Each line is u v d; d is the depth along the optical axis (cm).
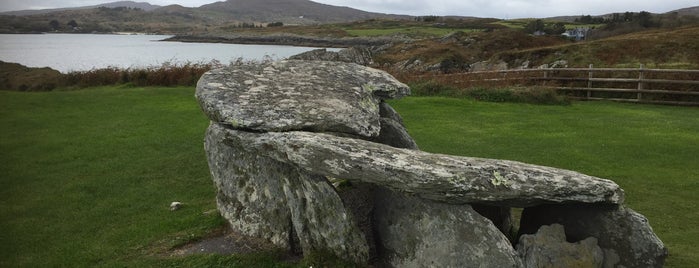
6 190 916
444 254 552
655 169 1050
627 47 3172
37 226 767
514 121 1530
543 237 564
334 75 772
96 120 1476
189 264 629
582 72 2361
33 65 5066
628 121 1552
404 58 4497
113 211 830
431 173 530
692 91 2014
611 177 1000
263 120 603
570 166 1070
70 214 816
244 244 677
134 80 2386
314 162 556
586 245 561
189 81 2334
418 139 1286
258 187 686
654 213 832
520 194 541
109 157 1115
